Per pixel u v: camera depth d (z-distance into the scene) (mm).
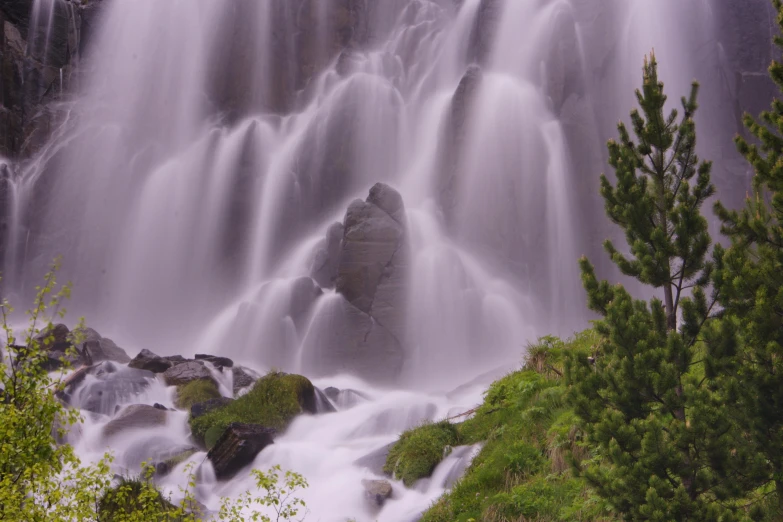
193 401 24078
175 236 47000
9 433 6844
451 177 42625
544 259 40750
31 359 7250
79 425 20312
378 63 50562
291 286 38688
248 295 41188
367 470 16109
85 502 7277
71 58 52781
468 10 50219
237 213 46750
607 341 9547
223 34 51062
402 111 48719
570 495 11062
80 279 45500
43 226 46281
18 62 50500
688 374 9164
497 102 43406
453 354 36625
